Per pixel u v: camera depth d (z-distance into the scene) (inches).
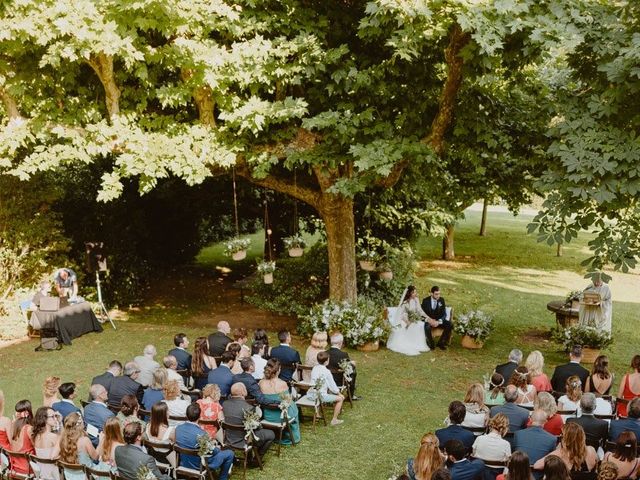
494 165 521.3
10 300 567.8
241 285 785.6
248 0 412.5
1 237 566.6
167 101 416.5
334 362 387.2
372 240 654.5
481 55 377.1
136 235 724.7
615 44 343.6
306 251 712.4
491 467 252.5
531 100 465.1
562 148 345.1
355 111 458.6
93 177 673.6
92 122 451.2
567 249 1111.6
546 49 343.9
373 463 316.8
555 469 210.4
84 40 355.6
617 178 343.0
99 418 292.0
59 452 267.3
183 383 350.3
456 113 450.9
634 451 244.8
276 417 328.2
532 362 349.1
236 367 359.9
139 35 424.8
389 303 642.2
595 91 370.9
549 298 743.7
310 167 482.9
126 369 335.6
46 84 429.7
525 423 284.0
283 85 444.1
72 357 484.1
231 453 290.4
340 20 462.3
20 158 555.2
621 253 338.6
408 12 334.3
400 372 459.8
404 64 442.0
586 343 496.7
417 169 522.6
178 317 652.1
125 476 244.2
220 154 444.8
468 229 1342.3
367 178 447.5
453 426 264.1
